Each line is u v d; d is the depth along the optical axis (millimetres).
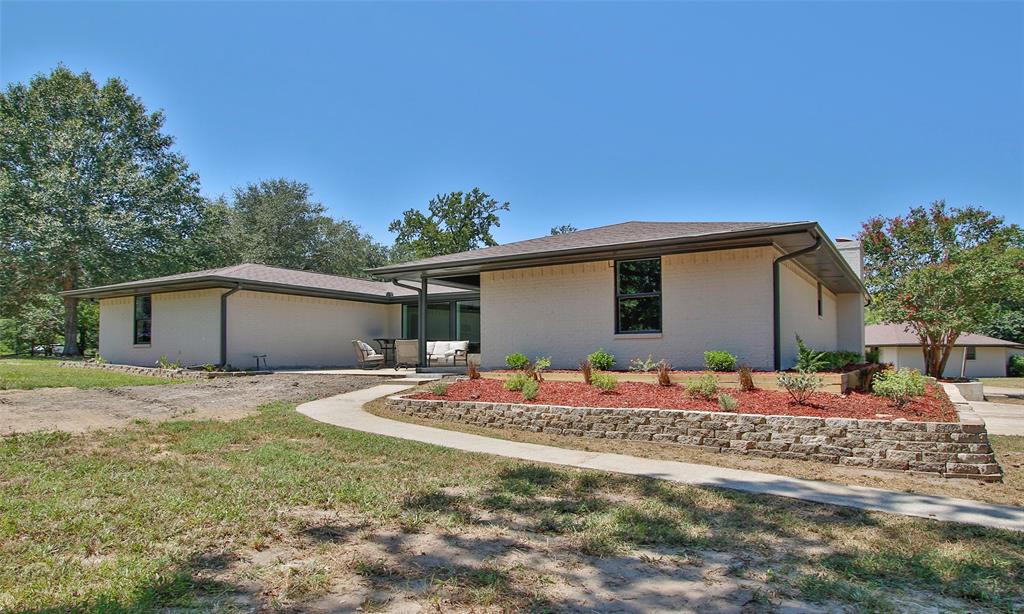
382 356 18453
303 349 19391
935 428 6676
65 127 29438
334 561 3775
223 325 17016
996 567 3816
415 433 8461
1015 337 40688
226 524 4395
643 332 12180
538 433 9008
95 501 4852
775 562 3883
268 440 7656
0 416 8695
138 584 3314
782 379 8688
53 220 26094
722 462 7066
